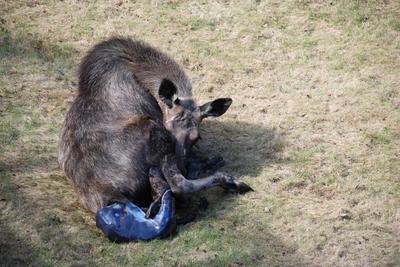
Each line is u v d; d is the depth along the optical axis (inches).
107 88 649.0
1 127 697.0
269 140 703.7
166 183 591.2
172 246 562.9
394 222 605.6
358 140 705.0
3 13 869.8
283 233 585.9
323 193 635.5
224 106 645.9
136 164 588.4
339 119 733.9
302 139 705.0
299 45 844.6
